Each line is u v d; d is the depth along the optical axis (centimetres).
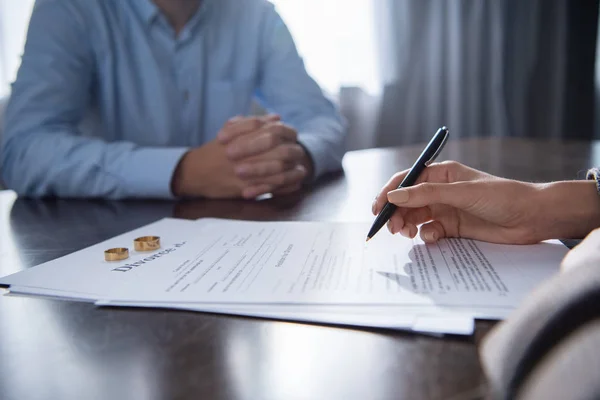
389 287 37
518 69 277
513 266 42
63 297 39
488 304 34
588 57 289
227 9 137
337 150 106
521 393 19
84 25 114
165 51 124
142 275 43
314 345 29
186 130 128
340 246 50
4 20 202
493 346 22
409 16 255
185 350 29
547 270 41
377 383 25
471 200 48
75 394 25
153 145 123
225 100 134
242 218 68
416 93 262
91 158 87
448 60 265
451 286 37
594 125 292
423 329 30
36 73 103
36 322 34
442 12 261
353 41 248
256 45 138
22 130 97
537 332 20
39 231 64
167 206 80
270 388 25
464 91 271
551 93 282
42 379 27
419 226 54
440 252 47
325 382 25
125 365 28
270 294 37
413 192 49
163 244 53
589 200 48
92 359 29
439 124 267
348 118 253
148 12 120
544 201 48
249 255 48
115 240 55
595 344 17
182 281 41
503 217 49
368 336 30
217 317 34
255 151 81
